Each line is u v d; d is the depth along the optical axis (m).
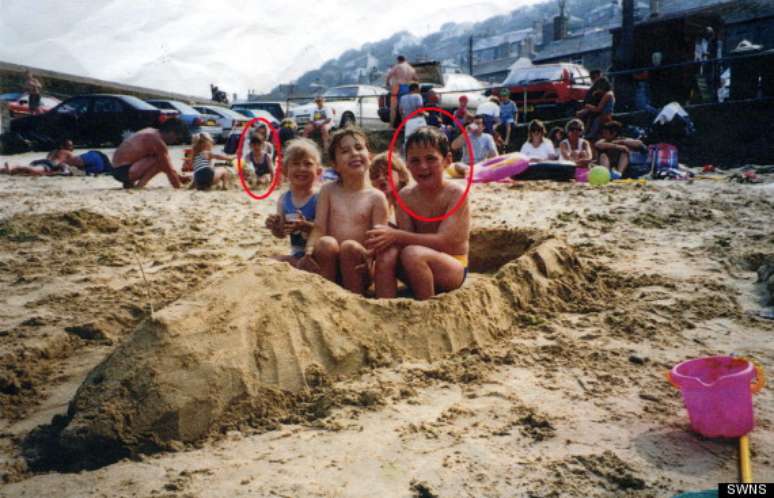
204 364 2.48
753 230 6.17
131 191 9.85
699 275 4.59
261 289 2.87
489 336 3.33
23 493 2.02
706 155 14.73
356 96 20.50
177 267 4.90
